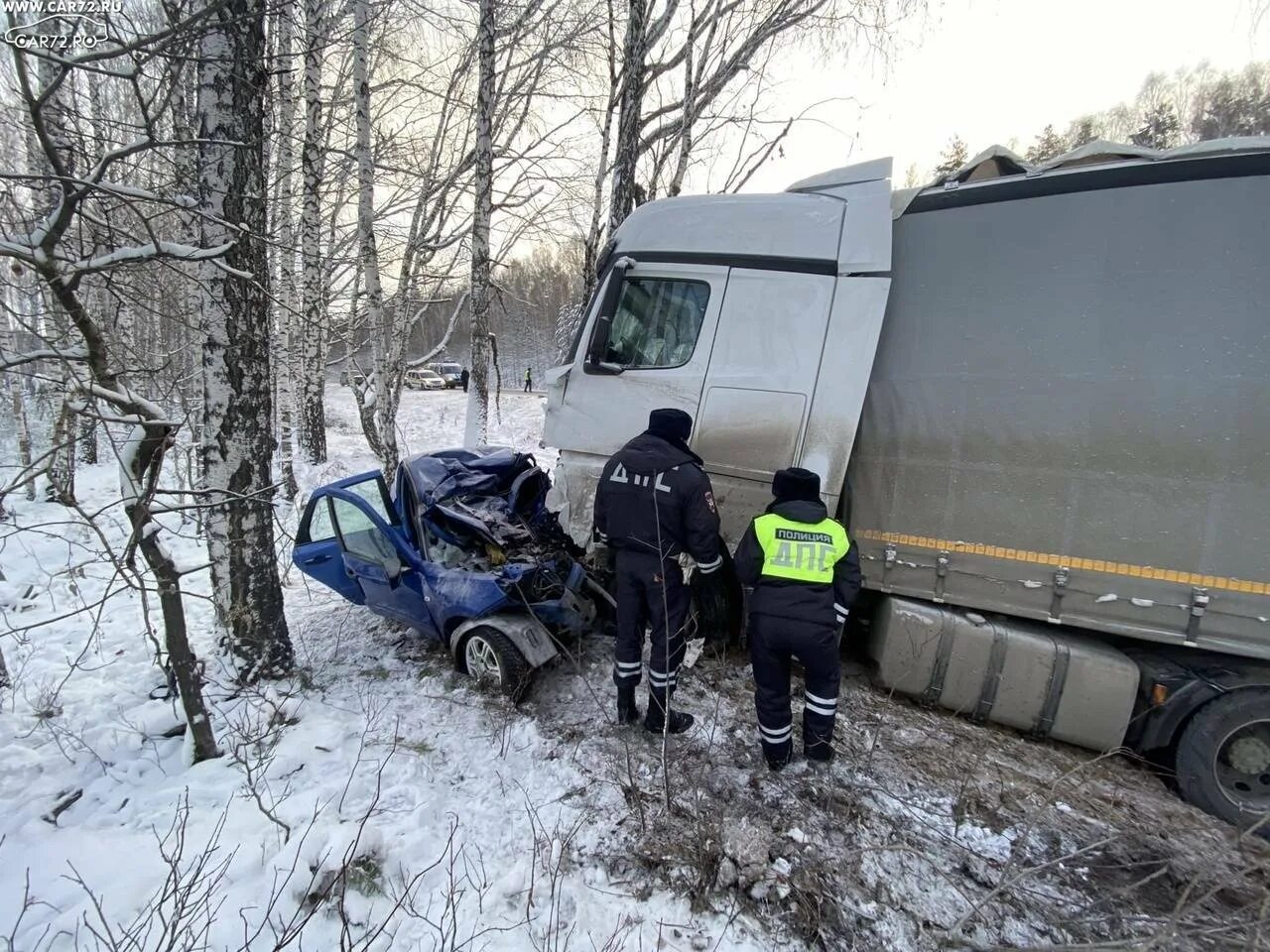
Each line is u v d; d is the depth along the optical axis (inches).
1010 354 118.9
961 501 122.0
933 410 125.1
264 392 141.9
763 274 141.2
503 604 142.8
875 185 139.6
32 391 156.1
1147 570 108.0
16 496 354.0
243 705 137.6
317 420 502.6
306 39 218.2
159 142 85.8
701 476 122.0
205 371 133.4
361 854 89.9
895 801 108.7
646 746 124.3
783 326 138.7
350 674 160.2
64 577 241.4
